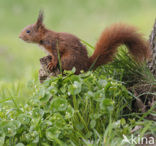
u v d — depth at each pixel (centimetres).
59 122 579
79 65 745
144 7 2580
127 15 2423
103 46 764
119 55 779
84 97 631
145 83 723
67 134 593
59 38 768
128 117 672
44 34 796
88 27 2272
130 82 748
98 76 742
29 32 809
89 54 844
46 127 596
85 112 627
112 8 2689
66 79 646
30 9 2908
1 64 1930
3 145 585
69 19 2597
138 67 757
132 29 764
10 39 2416
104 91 617
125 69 763
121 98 673
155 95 690
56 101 602
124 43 767
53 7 2864
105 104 590
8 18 2795
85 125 611
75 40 765
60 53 763
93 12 2666
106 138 561
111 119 611
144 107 676
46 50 793
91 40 1069
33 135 574
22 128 595
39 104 631
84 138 595
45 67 774
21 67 1844
